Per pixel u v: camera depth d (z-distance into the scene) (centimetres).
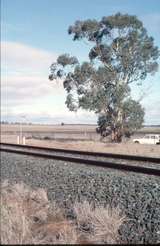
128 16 5291
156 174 1741
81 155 3052
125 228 1021
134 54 5381
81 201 1327
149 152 3438
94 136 8419
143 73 5388
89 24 5372
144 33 5397
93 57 5478
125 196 1273
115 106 5294
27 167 2172
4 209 1052
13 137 8025
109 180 1554
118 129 5369
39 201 1369
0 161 2561
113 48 5391
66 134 10094
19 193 1465
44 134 10138
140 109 5325
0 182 1834
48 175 1870
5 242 859
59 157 2544
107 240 966
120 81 5375
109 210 1114
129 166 1928
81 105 5266
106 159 2697
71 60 5325
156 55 5422
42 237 945
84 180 1622
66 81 5359
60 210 1252
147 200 1182
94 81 5297
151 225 1006
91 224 1061
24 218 997
